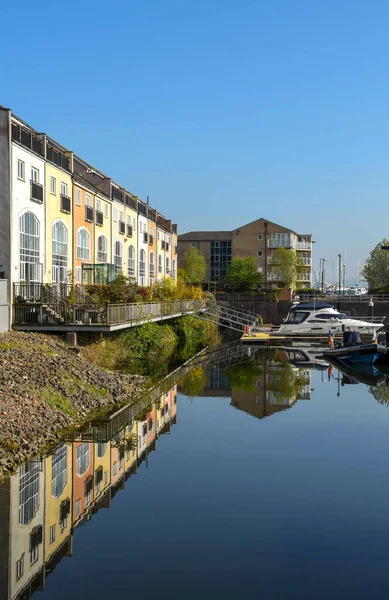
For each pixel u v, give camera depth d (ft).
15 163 86.48
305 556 30.01
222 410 65.87
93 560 29.68
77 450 47.50
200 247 360.48
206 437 53.72
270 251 335.47
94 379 68.08
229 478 42.04
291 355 124.67
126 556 30.07
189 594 26.35
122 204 147.64
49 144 103.30
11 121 85.56
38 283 86.94
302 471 43.75
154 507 36.58
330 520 34.58
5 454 42.47
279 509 36.27
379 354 106.22
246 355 124.26
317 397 74.38
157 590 26.71
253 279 296.51
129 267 156.35
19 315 84.53
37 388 56.13
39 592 26.58
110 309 85.35
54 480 40.63
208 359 116.16
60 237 104.88
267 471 43.78
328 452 48.91
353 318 190.60
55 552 30.42
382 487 40.27
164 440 52.54
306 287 364.58
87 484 40.37
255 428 57.47
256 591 26.61
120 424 56.95
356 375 94.48
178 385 82.53
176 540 31.83
